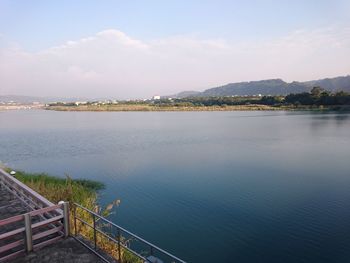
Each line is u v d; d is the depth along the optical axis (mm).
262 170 36406
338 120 96625
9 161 43938
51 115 186625
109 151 51719
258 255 17000
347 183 30562
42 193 19531
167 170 37188
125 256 11938
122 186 30484
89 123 113812
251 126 89062
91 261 9523
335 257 16641
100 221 16531
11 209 14070
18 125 111500
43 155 48594
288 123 93250
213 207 24328
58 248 10266
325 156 44031
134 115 165125
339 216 22203
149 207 24406
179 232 19875
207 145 56656
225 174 34812
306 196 26781
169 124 103375
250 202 25500
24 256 9742
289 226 20594
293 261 16312
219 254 17062
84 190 26766
